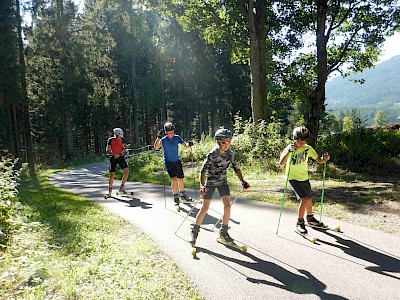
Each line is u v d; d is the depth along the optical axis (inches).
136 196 392.5
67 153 1467.8
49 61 1273.4
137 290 148.9
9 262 173.3
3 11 997.8
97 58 1493.6
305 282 159.2
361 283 156.3
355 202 305.1
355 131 607.8
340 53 716.0
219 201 345.1
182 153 781.9
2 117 1196.5
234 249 204.7
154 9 775.1
